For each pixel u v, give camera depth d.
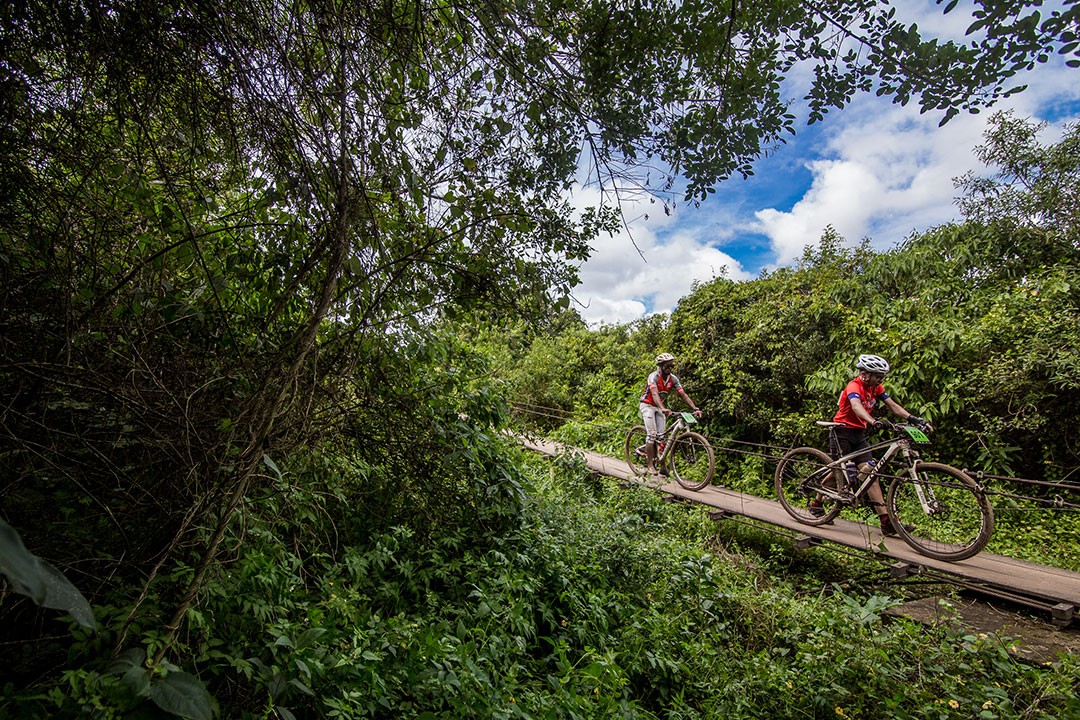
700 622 4.27
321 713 2.16
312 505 3.13
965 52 1.96
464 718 2.40
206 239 2.71
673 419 9.75
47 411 2.16
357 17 2.12
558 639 3.54
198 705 1.38
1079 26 1.76
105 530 2.31
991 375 6.96
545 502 5.42
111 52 1.94
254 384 2.64
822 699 3.29
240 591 2.45
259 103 2.11
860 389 5.68
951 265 8.63
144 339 2.37
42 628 1.99
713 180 2.56
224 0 1.93
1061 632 4.27
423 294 3.08
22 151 2.15
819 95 2.34
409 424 3.93
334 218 2.28
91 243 2.31
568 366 15.87
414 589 3.43
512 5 2.25
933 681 3.35
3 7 1.84
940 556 4.96
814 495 6.14
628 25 2.25
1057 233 8.06
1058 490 6.74
